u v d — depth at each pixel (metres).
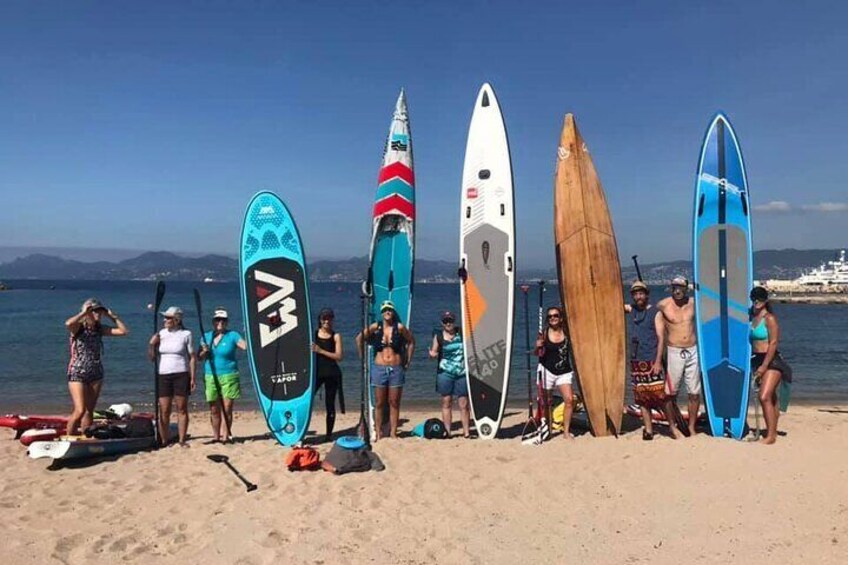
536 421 8.30
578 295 8.07
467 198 8.62
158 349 7.59
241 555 4.46
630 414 8.83
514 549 4.55
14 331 28.36
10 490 5.84
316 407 12.04
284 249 8.09
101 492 5.79
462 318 8.32
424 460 6.72
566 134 8.37
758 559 4.34
